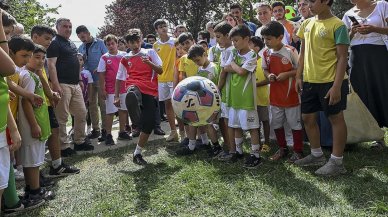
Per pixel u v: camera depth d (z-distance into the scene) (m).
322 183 3.36
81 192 3.64
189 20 27.12
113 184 3.78
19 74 3.35
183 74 5.12
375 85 4.15
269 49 4.21
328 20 3.49
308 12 5.30
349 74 4.34
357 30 3.93
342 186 3.23
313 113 3.72
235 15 6.17
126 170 4.27
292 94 4.06
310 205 2.94
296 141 4.11
